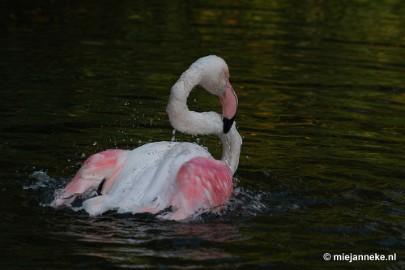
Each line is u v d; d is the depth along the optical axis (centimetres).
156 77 1568
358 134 1279
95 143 1158
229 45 1914
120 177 874
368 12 2548
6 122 1231
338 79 1658
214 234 819
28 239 781
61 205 866
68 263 730
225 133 1012
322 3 2677
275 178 1041
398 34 2194
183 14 2317
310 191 994
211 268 733
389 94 1560
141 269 723
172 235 806
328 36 2111
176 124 991
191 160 882
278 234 833
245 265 745
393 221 891
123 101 1397
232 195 939
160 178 850
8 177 982
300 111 1410
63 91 1437
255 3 2605
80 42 1848
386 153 1177
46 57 1683
